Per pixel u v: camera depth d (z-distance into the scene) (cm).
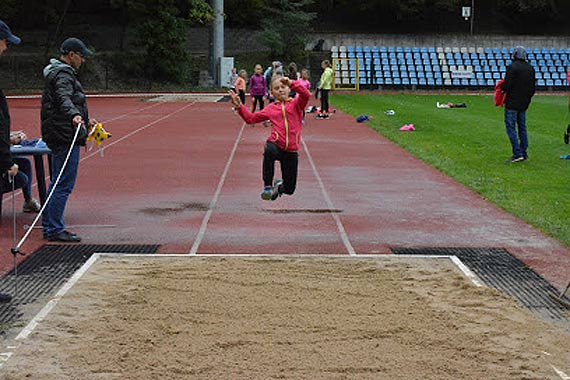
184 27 5372
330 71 2975
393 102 4091
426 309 693
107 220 1105
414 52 5722
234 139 2184
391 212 1186
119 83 5188
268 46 5709
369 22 6675
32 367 564
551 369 570
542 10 6619
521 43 5997
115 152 1867
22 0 5653
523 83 1708
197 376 546
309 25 6175
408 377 548
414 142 2139
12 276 813
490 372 560
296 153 912
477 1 6819
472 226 1095
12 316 684
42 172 1117
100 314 674
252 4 6109
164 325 644
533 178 1526
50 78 945
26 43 5506
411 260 877
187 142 2100
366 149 1992
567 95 4900
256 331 630
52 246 946
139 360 573
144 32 5250
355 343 608
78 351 591
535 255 938
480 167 1670
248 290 741
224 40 6041
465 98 4559
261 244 970
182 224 1081
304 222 1104
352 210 1195
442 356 586
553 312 718
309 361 572
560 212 1190
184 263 847
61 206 966
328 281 778
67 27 5772
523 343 619
